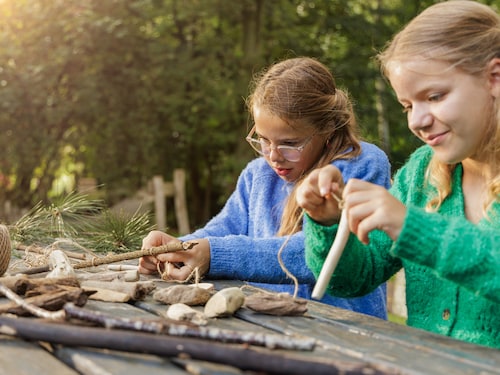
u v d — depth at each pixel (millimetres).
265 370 999
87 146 10594
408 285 1738
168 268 1898
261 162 2553
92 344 1102
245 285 1792
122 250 2357
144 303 1532
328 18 11242
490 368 1103
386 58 1570
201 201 11734
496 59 1454
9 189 10148
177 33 10734
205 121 10344
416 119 1470
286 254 2000
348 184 1356
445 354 1176
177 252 1921
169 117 10344
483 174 1657
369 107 10883
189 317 1346
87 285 1603
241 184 2602
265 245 2010
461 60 1433
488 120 1479
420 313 1704
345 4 11312
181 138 10852
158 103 10219
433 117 1465
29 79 9656
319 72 2229
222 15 10156
